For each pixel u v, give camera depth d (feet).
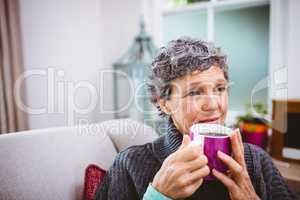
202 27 6.94
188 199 1.96
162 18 7.48
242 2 6.19
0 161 2.56
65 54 6.99
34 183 2.67
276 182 2.15
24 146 2.76
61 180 2.87
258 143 4.81
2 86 5.41
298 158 4.52
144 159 2.26
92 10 7.80
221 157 1.58
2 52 5.37
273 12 5.70
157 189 1.65
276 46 5.63
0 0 5.27
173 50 2.01
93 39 7.87
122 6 7.55
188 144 1.64
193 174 1.54
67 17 7.05
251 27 6.21
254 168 2.10
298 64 5.27
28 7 6.06
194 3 6.92
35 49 6.24
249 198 1.65
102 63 8.11
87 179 2.90
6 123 5.49
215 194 1.97
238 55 6.42
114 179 2.33
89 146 3.28
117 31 7.72
